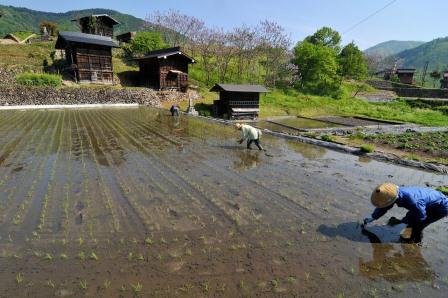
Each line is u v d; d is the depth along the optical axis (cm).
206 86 4219
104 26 4709
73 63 3269
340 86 5231
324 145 1427
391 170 1046
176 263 462
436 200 524
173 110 2341
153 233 552
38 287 406
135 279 424
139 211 644
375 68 9075
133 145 1291
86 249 497
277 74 5053
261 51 4834
